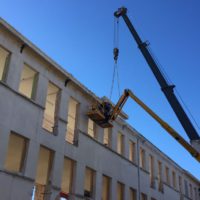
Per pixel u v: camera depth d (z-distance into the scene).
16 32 22.41
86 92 28.52
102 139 30.11
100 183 28.06
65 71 26.25
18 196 19.86
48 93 26.47
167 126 26.75
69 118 29.05
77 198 24.77
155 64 31.66
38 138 22.47
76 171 25.44
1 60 23.17
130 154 35.62
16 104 21.38
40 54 24.02
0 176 19.12
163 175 42.22
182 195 47.19
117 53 31.91
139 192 34.28
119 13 35.03
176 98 29.53
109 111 29.39
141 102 28.80
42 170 25.70
